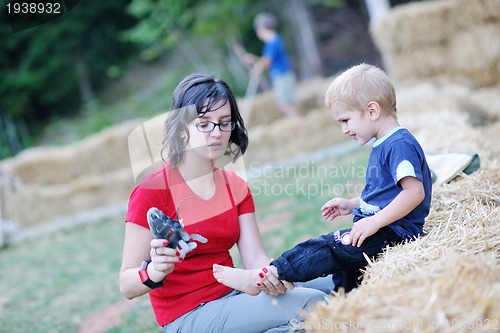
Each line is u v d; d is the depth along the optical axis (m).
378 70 4.36
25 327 7.90
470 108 13.93
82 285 9.52
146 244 4.11
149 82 29.75
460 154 5.75
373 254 4.17
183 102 4.19
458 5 15.95
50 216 16.39
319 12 28.47
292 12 26.72
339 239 4.18
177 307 4.12
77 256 11.71
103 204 16.50
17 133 28.38
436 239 4.17
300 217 9.53
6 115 28.44
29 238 14.72
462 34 16.16
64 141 27.08
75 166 17.95
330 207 4.79
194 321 4.05
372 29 17.67
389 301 3.12
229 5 26.14
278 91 17.20
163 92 27.98
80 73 29.81
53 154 18.02
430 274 3.26
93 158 18.00
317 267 4.11
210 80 4.27
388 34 17.02
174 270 4.14
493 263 3.42
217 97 4.17
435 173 5.66
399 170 4.04
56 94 29.44
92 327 7.48
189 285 4.14
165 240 3.70
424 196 4.19
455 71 16.53
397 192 4.18
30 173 17.70
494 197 5.07
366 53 27.44
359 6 28.06
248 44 27.61
